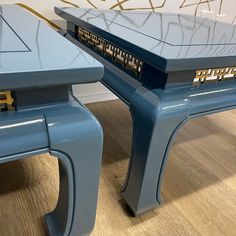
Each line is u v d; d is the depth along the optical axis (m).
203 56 0.50
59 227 0.56
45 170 0.80
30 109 0.38
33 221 0.64
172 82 0.53
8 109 0.38
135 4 1.12
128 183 0.66
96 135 0.42
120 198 0.73
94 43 0.79
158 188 0.65
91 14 0.84
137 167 0.60
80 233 0.56
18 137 0.37
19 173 0.77
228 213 0.74
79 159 0.43
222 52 0.55
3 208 0.66
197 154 0.97
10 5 0.79
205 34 0.71
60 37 0.48
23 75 0.33
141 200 0.63
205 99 0.57
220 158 0.97
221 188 0.82
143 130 0.54
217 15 1.37
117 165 0.86
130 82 0.60
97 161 0.46
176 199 0.76
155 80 0.55
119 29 0.67
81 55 0.40
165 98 0.52
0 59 0.35
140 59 0.54
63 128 0.39
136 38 0.59
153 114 0.51
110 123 1.09
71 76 0.36
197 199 0.77
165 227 0.67
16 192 0.71
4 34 0.47
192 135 1.09
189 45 0.57
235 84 0.64
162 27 0.75
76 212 0.51
